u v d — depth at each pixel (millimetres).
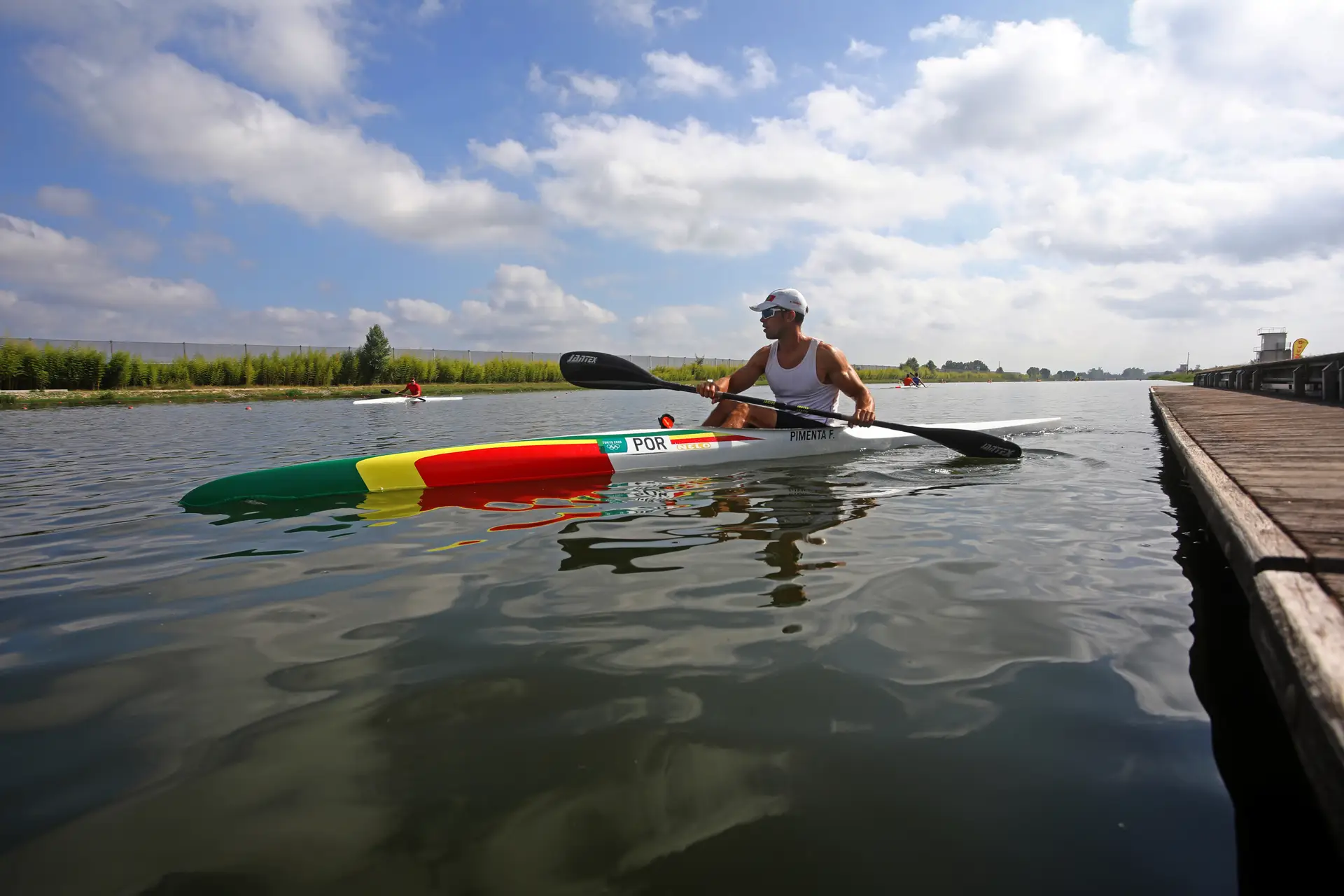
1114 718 1509
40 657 1892
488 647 1905
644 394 29188
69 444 7828
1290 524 1997
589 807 1236
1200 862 1084
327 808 1241
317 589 2420
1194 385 23656
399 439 8070
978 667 1748
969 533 3082
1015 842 1135
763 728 1477
